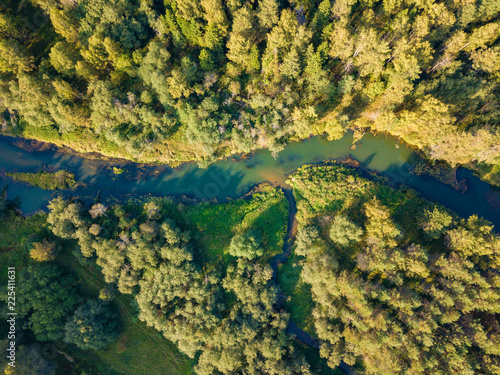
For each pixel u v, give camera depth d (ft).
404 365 198.39
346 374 228.02
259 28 232.53
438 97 227.81
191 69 228.02
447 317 194.80
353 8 237.45
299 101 242.17
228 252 239.50
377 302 211.41
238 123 245.04
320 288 215.51
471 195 244.42
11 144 250.78
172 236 221.87
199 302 223.71
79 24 226.38
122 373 234.17
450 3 224.53
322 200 245.04
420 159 250.57
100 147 252.42
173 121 242.99
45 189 249.96
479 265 207.82
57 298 223.92
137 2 235.20
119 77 236.43
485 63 216.74
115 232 233.76
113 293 232.32
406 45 214.90
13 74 221.66
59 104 218.79
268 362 213.87
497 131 210.18
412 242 230.27
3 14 214.07
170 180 254.88
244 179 254.47
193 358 236.43
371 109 248.11
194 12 220.64
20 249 238.48
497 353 186.09
